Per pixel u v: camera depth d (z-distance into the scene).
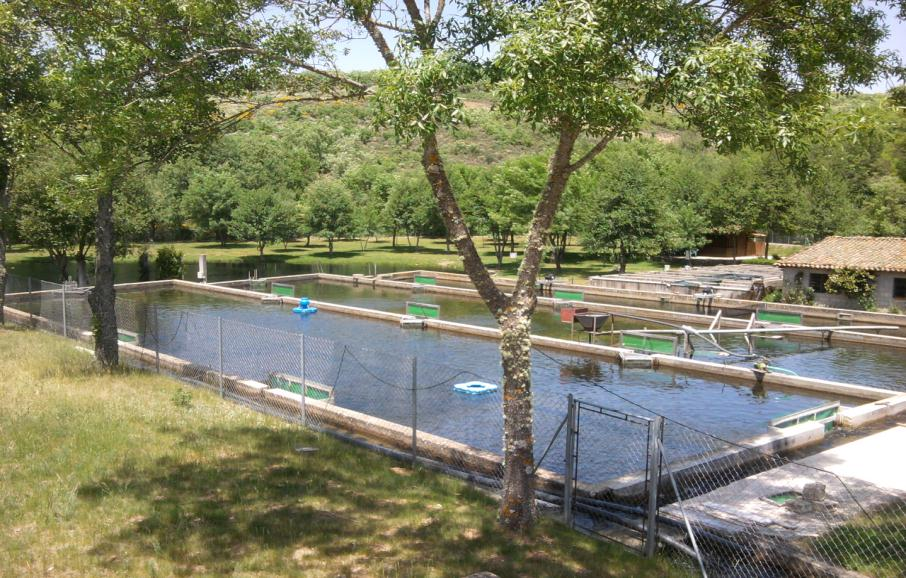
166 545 7.68
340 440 12.71
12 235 37.41
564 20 7.48
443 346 26.20
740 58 7.58
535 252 8.46
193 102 11.30
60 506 8.47
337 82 10.12
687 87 7.73
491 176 65.25
